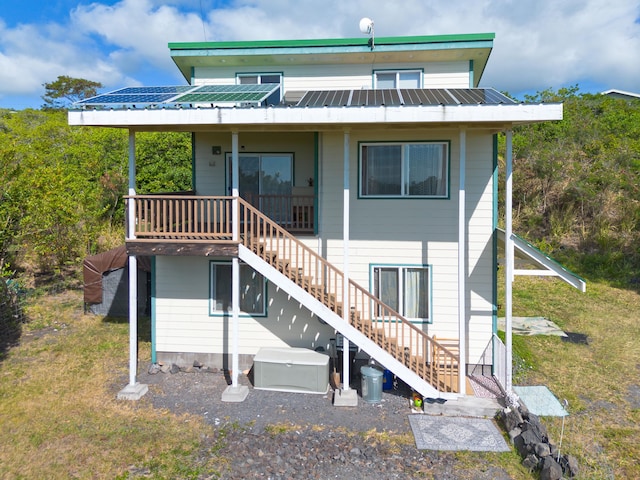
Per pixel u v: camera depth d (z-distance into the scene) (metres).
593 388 9.32
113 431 7.57
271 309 10.29
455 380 9.28
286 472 6.54
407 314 9.98
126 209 8.98
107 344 11.71
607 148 22.42
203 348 10.52
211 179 10.96
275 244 10.09
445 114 7.80
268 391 9.31
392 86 11.16
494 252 9.70
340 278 10.06
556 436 7.51
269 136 10.81
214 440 7.39
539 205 21.45
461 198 8.27
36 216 14.74
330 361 10.18
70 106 8.23
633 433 7.66
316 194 10.00
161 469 6.56
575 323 13.20
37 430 7.53
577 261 18.42
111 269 14.18
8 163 14.39
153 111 8.19
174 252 8.80
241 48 10.70
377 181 9.94
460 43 10.16
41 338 12.04
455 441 7.38
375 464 6.75
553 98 26.84
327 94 9.63
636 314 13.89
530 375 9.89
